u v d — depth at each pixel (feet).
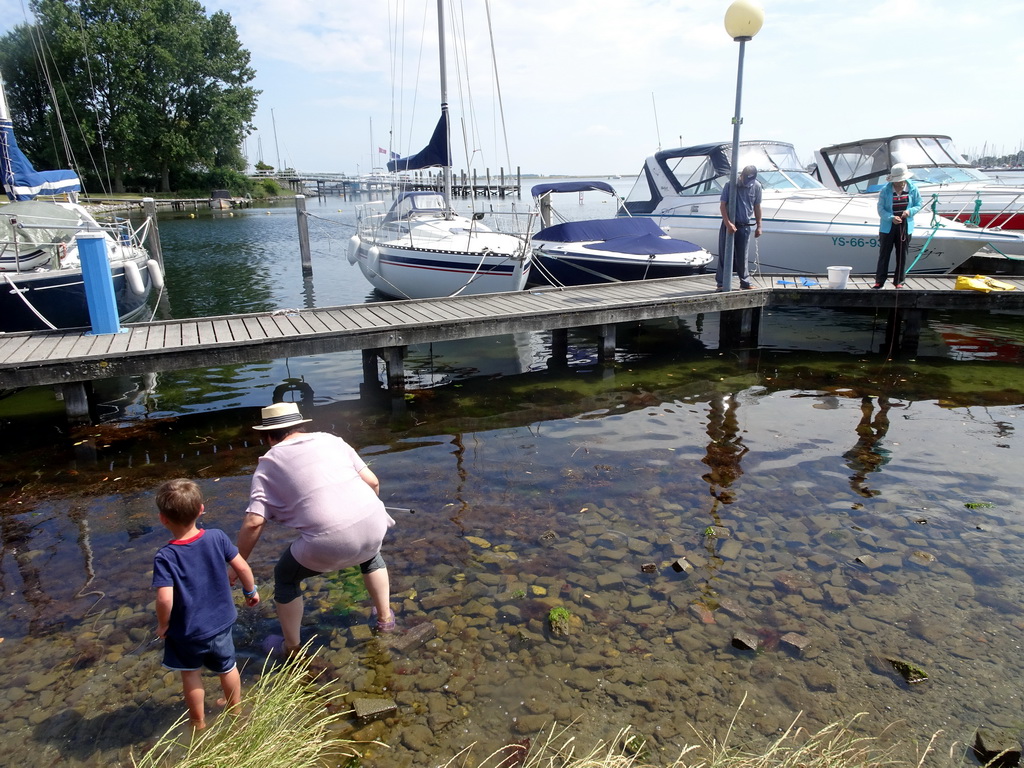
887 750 9.22
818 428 21.58
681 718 9.91
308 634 11.96
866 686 10.44
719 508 16.25
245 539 10.92
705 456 19.51
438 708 10.21
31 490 18.25
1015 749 8.91
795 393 25.54
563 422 22.86
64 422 23.71
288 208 181.98
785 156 47.24
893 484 17.34
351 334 25.61
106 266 25.86
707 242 46.34
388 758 9.29
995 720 9.72
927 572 13.38
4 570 14.20
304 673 10.11
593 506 16.49
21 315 32.42
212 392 27.09
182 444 21.59
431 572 13.75
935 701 10.11
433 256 40.27
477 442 21.09
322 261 71.92
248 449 21.08
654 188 50.34
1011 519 15.43
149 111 170.09
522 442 21.02
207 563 9.68
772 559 13.97
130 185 190.80
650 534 15.08
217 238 97.66
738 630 11.78
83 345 24.26
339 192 236.84
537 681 10.73
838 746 9.29
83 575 13.96
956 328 35.94
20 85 164.45
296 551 11.06
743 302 32.55
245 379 28.86
